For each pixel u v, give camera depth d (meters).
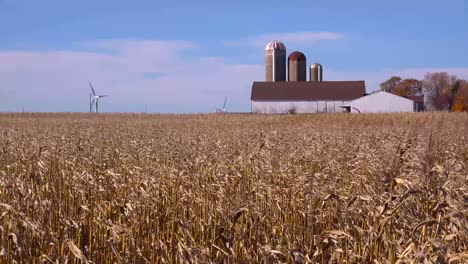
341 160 15.37
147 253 8.09
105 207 9.84
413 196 7.95
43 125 46.59
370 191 10.27
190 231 8.72
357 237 8.30
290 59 117.44
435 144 17.00
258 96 104.25
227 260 7.60
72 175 12.59
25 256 7.63
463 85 103.50
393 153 12.78
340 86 105.12
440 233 6.93
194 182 12.15
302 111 102.62
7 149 17.61
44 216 9.11
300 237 8.59
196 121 54.78
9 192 10.24
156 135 27.88
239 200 9.70
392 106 86.38
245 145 19.72
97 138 24.42
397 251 6.75
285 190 10.80
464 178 10.05
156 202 9.86
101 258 7.86
